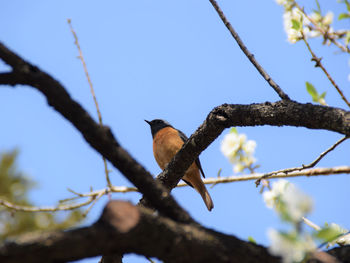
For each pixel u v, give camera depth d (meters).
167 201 4.61
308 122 5.69
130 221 3.83
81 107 4.67
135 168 4.70
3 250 3.42
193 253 4.16
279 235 3.68
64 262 3.68
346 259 4.54
